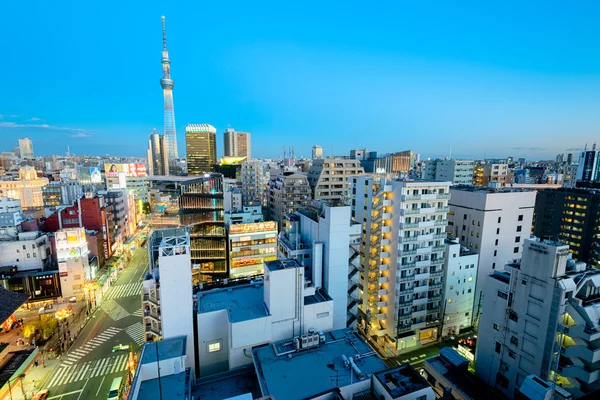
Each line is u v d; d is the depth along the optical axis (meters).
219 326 41.72
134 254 125.94
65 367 59.09
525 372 39.81
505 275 46.41
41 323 67.44
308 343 39.22
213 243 91.94
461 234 72.94
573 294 36.53
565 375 36.66
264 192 160.38
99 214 101.25
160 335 45.62
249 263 87.81
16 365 52.66
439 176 149.75
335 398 30.36
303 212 61.62
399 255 57.28
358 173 130.25
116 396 50.34
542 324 37.88
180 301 39.53
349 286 54.91
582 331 34.31
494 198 67.25
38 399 50.31
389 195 59.03
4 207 88.31
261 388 33.19
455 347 61.16
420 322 61.53
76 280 83.25
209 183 102.56
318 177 127.69
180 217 93.56
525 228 71.81
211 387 36.84
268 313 41.28
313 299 45.28
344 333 43.09
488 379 45.25
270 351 38.91
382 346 61.47
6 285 78.94
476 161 160.62
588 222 103.00
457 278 64.12
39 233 88.19
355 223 55.34
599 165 169.62
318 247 49.62
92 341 67.56
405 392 30.31
